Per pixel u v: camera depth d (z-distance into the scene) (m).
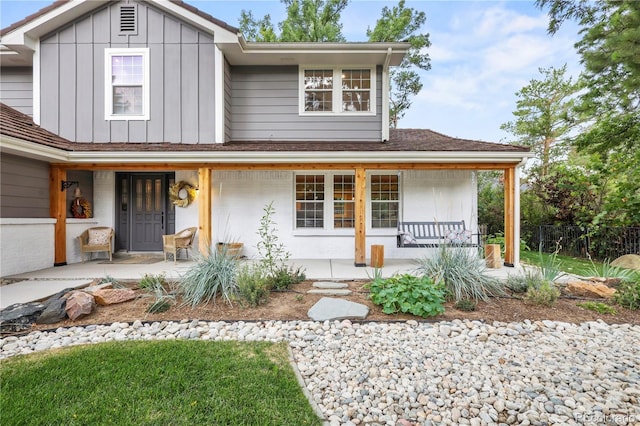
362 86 8.49
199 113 7.73
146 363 2.71
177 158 6.56
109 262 7.37
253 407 2.18
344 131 8.40
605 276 5.29
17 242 5.92
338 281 5.42
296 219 8.45
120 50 7.64
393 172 8.47
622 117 8.71
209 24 7.38
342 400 2.36
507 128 17.52
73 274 5.92
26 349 3.04
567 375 2.70
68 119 7.65
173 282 5.04
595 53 7.91
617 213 8.75
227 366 2.69
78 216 7.69
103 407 2.14
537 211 10.88
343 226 8.47
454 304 4.24
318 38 14.37
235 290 4.32
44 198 6.63
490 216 12.98
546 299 4.17
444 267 4.59
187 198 8.26
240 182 8.38
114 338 3.34
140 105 7.77
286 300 4.37
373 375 2.70
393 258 8.22
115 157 6.50
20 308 3.72
